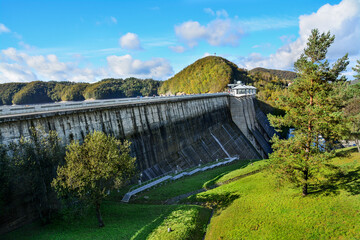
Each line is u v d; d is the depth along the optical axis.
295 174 22.03
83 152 22.23
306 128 21.88
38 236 19.72
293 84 22.77
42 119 27.33
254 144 100.69
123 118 41.12
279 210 22.12
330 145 20.95
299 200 23.00
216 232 21.33
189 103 68.38
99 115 36.19
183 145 59.41
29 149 20.17
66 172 20.75
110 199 31.05
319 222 18.36
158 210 26.58
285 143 22.25
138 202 31.22
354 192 20.94
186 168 54.03
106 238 19.28
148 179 42.66
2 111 25.12
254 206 24.61
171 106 58.00
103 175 21.50
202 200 30.69
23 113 27.00
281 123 22.75
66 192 20.42
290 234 17.84
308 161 20.52
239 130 98.94
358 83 36.47
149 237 19.48
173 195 33.41
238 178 38.75
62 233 20.33
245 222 21.42
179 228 20.88
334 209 19.45
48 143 21.67
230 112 102.19
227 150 77.19
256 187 30.73
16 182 19.36
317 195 22.78
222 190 32.47
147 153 45.50
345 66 20.11
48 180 21.78
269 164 23.70
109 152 22.31
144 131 46.06
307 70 21.25
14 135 23.98
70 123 30.98
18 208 20.64
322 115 19.44
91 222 23.22
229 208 26.16
